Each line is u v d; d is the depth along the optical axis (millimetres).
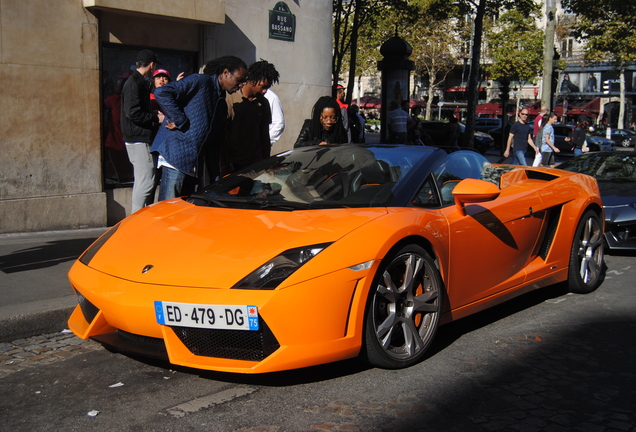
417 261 3369
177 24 7949
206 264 3029
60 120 6957
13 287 4512
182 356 2977
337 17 21312
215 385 3123
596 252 5184
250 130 5898
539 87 58688
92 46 7152
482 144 29953
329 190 3777
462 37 51688
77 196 7117
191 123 5074
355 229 3150
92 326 3230
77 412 2840
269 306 2803
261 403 2906
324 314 2908
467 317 4367
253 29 8812
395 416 2773
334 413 2799
